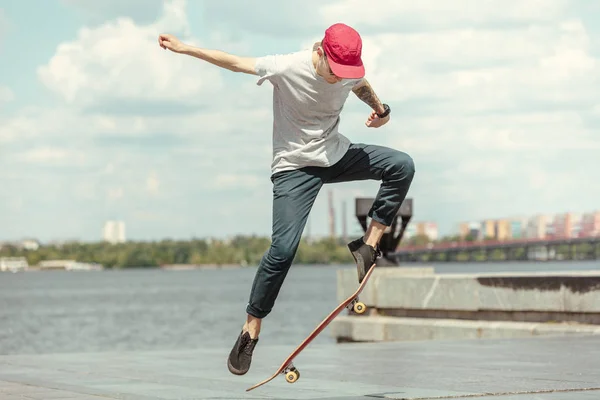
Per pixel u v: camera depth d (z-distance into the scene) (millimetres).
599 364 10500
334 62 7004
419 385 9055
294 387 9195
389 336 18062
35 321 74562
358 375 10133
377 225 7625
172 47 7180
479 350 12609
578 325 15344
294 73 7109
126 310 93188
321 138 7340
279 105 7387
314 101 7184
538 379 9227
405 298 18062
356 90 7527
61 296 153000
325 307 88812
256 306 7516
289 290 157250
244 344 7609
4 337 54719
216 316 76250
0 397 8586
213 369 11297
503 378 9391
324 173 7449
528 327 15703
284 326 58594
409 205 19000
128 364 12008
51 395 8734
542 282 15781
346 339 18891
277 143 7426
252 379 10109
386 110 7844
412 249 195250
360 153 7488
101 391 9055
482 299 16656
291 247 7355
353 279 19047
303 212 7414
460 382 9172
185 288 192125
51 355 13430
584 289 15188
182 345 44938
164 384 9680
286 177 7430
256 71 7180
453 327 16875
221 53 7180
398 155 7465
